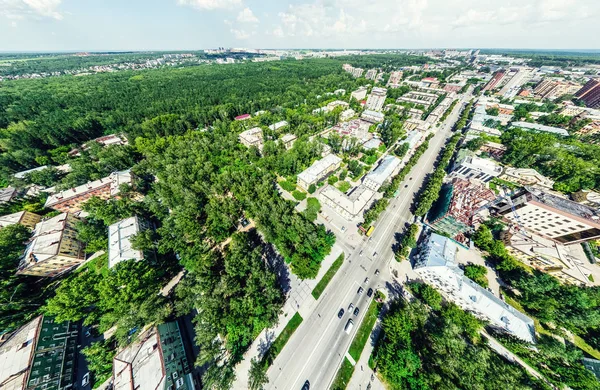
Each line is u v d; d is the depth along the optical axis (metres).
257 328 57.16
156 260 74.44
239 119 191.88
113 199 96.75
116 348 56.16
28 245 73.94
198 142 140.38
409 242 78.75
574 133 151.12
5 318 58.16
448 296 68.62
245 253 71.69
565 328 59.03
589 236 71.44
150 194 100.19
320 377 53.81
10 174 116.88
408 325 57.12
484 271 70.69
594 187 100.56
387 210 100.62
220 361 55.34
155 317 57.12
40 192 103.12
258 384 46.94
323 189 104.38
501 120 178.50
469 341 58.84
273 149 132.00
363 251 82.12
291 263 74.00
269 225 81.56
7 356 49.94
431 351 53.97
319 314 64.50
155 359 49.53
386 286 71.31
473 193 99.88
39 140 144.62
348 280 72.88
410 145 145.25
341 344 58.81
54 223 79.81
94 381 53.34
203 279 62.44
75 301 57.72
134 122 174.88
